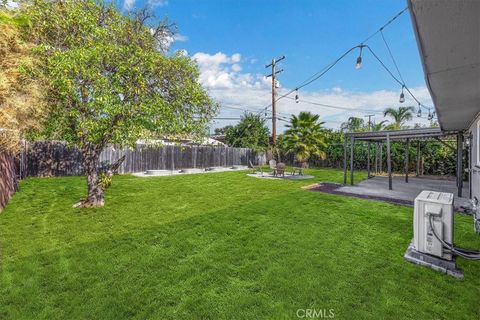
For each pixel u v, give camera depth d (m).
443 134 8.52
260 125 24.77
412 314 2.28
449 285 2.75
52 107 5.37
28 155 10.19
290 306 2.39
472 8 1.48
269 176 13.14
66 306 2.39
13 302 2.44
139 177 11.90
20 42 4.47
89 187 6.07
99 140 5.98
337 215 5.45
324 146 18.58
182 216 5.34
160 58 5.91
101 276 2.92
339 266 3.17
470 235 4.32
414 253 3.33
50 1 5.26
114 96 5.31
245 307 2.38
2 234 4.17
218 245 3.83
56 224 4.71
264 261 3.30
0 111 4.10
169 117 6.12
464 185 10.10
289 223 4.89
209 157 18.92
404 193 8.13
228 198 7.22
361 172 16.16
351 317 2.24
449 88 3.09
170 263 3.25
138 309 2.36
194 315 2.28
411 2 1.50
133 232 4.35
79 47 5.14
